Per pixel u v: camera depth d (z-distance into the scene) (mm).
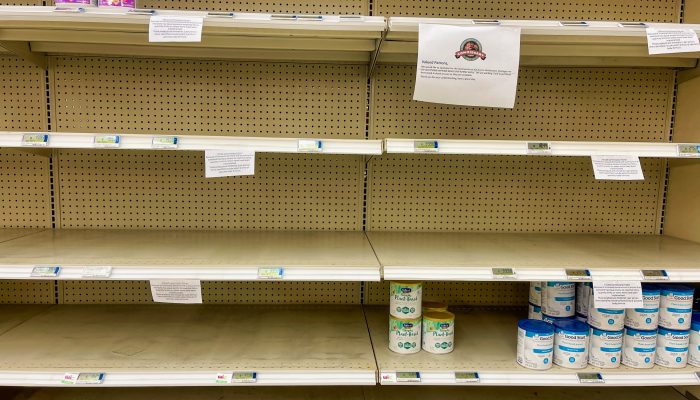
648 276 1346
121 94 1741
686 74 1766
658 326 1446
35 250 1428
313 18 1300
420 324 1470
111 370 1319
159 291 1307
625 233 1863
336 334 1578
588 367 1419
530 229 1857
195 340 1514
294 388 1668
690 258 1461
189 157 1785
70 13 1263
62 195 1774
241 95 1763
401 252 1470
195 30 1242
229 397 1601
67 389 1633
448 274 1321
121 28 1409
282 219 1822
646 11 1809
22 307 1765
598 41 1488
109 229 1784
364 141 1348
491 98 1300
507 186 1847
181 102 1755
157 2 1709
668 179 1852
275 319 1695
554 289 1521
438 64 1290
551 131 1824
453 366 1386
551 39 1472
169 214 1802
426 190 1833
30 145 1293
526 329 1389
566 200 1856
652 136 1844
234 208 1811
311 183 1812
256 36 1570
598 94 1822
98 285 1812
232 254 1413
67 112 1737
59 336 1521
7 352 1401
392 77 1779
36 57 1663
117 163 1774
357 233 1779
